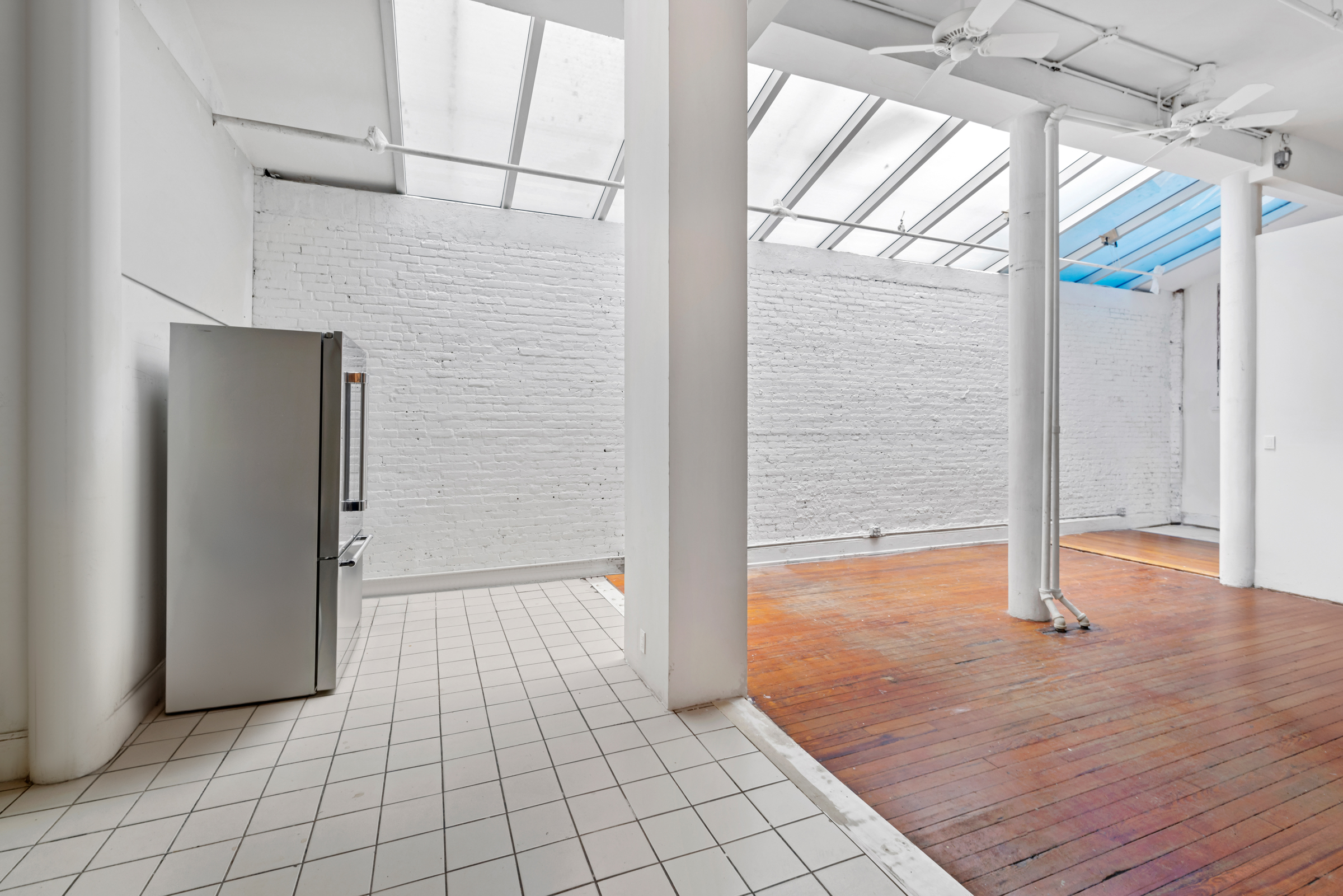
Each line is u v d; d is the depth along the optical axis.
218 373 2.44
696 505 2.42
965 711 2.52
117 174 2.06
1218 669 2.97
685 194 2.35
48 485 1.90
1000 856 1.65
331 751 2.10
